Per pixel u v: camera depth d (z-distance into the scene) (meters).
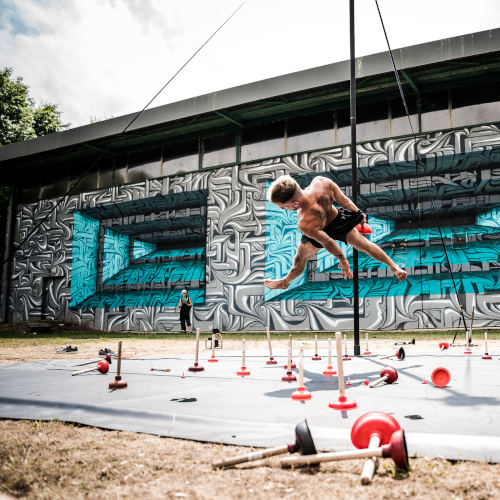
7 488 2.71
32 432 3.86
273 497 2.42
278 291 23.53
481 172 20.91
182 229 28.91
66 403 4.58
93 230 30.58
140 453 3.20
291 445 2.88
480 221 21.59
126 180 29.25
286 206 5.41
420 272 21.61
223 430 3.56
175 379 6.45
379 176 22.62
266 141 25.12
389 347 12.95
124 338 21.19
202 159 26.77
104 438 3.62
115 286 29.23
